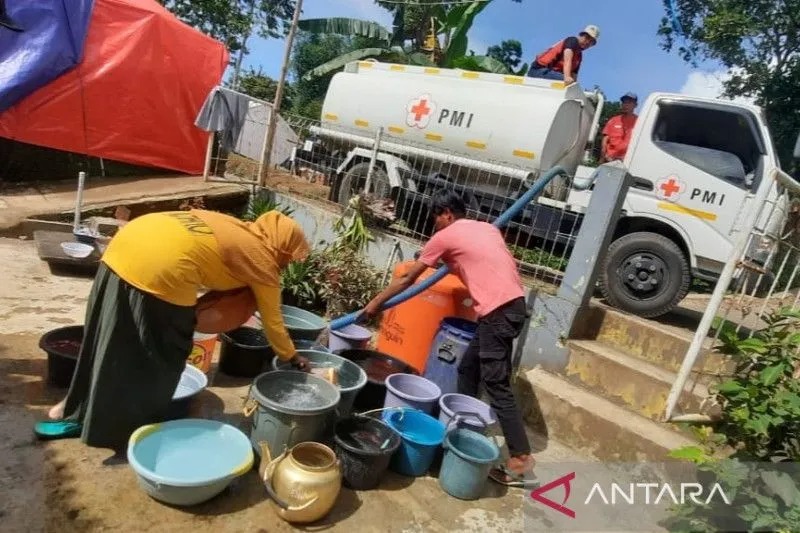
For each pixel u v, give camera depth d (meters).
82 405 2.71
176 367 2.68
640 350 4.40
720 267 4.84
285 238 2.77
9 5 6.80
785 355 2.82
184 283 2.54
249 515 2.50
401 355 4.36
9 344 3.54
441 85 6.18
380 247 5.75
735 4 13.88
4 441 2.61
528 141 5.45
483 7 13.24
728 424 2.91
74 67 7.27
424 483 3.09
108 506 2.36
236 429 2.74
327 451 2.70
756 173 4.77
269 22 17.05
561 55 6.37
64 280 4.96
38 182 7.36
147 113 7.93
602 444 3.64
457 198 3.77
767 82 13.73
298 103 23.20
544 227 5.80
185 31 8.13
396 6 15.88
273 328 2.82
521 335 4.46
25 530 2.14
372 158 6.35
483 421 3.34
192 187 7.58
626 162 5.28
